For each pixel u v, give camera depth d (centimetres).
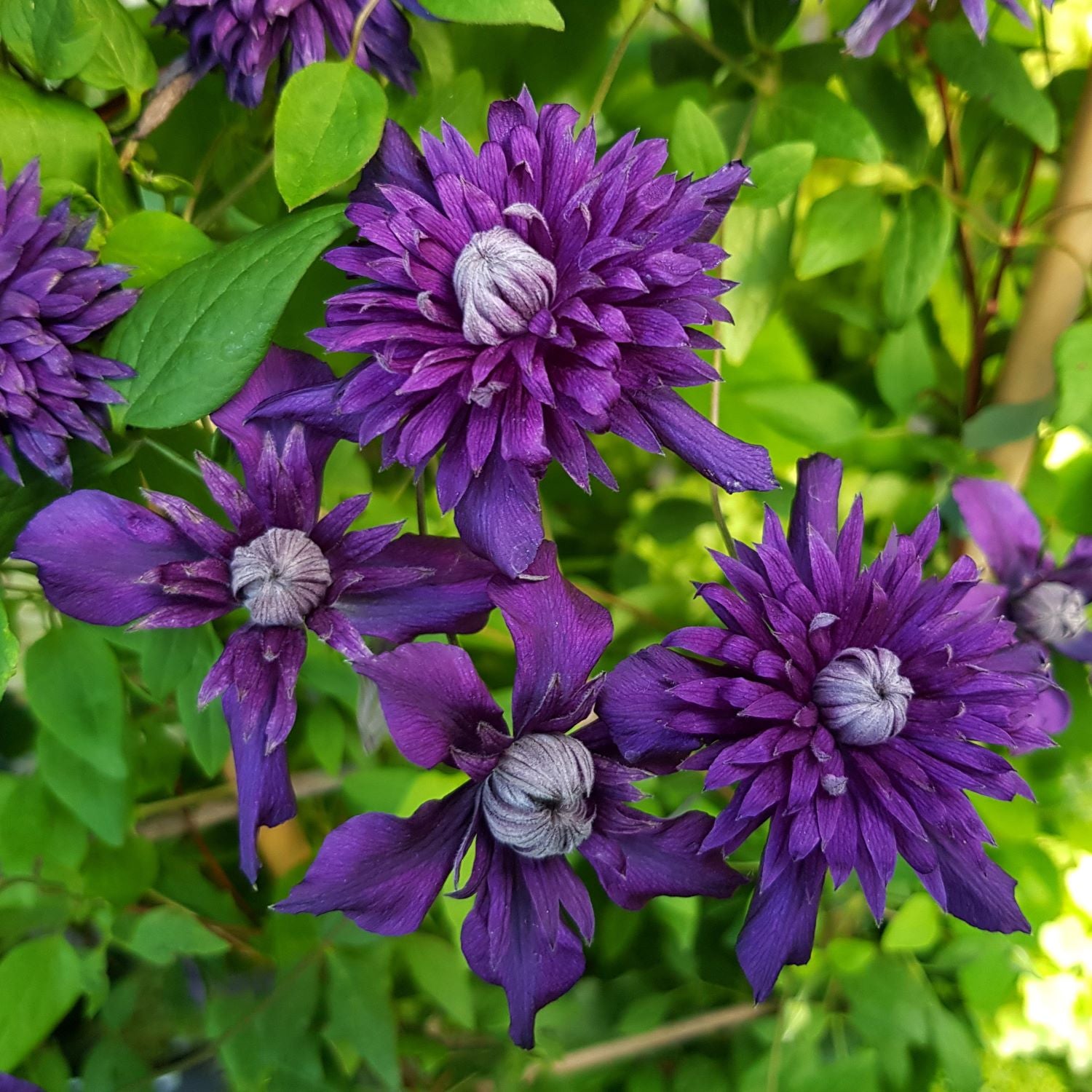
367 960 23
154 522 16
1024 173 26
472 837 16
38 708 20
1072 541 26
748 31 24
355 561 16
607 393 14
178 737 26
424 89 22
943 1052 25
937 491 24
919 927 24
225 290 16
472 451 14
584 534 30
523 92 15
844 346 29
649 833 16
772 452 26
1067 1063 30
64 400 16
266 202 22
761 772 15
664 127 26
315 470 16
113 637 20
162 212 18
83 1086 23
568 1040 26
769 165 21
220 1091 25
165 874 25
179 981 25
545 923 16
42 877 22
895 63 24
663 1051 26
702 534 32
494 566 15
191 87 19
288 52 18
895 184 24
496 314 14
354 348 14
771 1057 25
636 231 15
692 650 16
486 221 15
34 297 16
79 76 18
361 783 22
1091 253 24
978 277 27
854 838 15
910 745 16
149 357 16
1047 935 29
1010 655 19
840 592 16
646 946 27
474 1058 25
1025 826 25
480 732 15
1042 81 27
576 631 15
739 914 26
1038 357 24
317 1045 23
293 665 16
